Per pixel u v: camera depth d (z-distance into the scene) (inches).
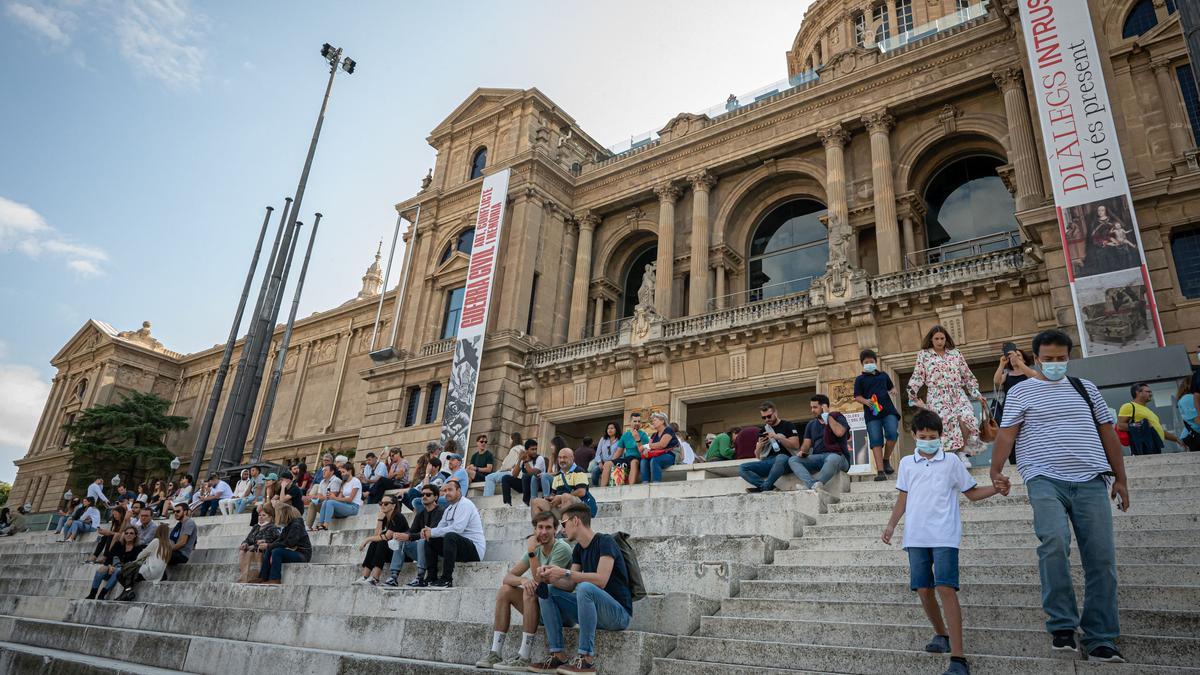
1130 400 538.9
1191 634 207.3
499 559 417.7
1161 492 318.7
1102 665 191.5
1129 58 751.1
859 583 269.3
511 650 270.8
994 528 315.6
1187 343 635.5
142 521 543.2
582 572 266.4
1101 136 693.9
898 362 831.1
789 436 450.0
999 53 932.6
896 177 1004.6
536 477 540.1
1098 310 649.0
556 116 1375.5
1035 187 820.6
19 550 966.4
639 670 236.4
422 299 1318.9
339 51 1322.6
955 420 394.9
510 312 1156.5
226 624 373.7
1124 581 249.0
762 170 1143.0
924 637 226.2
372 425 1258.6
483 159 1382.9
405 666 262.7
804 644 230.7
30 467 2290.8
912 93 993.5
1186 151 686.5
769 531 357.1
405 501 567.8
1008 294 781.3
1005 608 231.3
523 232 1208.2
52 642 405.1
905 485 234.7
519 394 1130.0
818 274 1095.6
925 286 818.8
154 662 345.1
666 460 542.3
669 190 1195.9
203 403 2209.6
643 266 1311.5
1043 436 223.6
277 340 2086.6
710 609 278.7
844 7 1722.4
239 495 800.9
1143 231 682.2
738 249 1166.3
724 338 954.7
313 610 377.7
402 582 404.2
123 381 2263.8
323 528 583.8
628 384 1021.2
